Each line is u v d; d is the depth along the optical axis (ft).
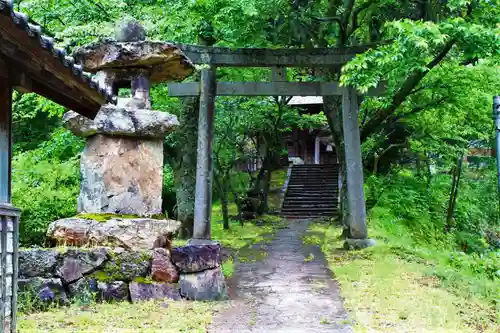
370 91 40.60
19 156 43.11
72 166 42.93
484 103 46.16
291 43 45.19
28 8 38.52
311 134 95.25
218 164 53.26
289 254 39.96
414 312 24.40
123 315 23.04
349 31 43.45
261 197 65.51
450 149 56.49
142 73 28.27
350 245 40.40
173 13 38.45
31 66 15.60
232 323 23.24
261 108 56.44
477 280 30.91
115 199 27.45
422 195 61.87
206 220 39.17
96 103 19.08
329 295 28.35
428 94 47.39
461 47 36.11
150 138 28.43
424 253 38.73
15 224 15.67
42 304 23.77
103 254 25.94
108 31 34.50
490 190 67.10
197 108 44.73
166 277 26.73
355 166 40.88
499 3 36.91
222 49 39.55
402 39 31.01
